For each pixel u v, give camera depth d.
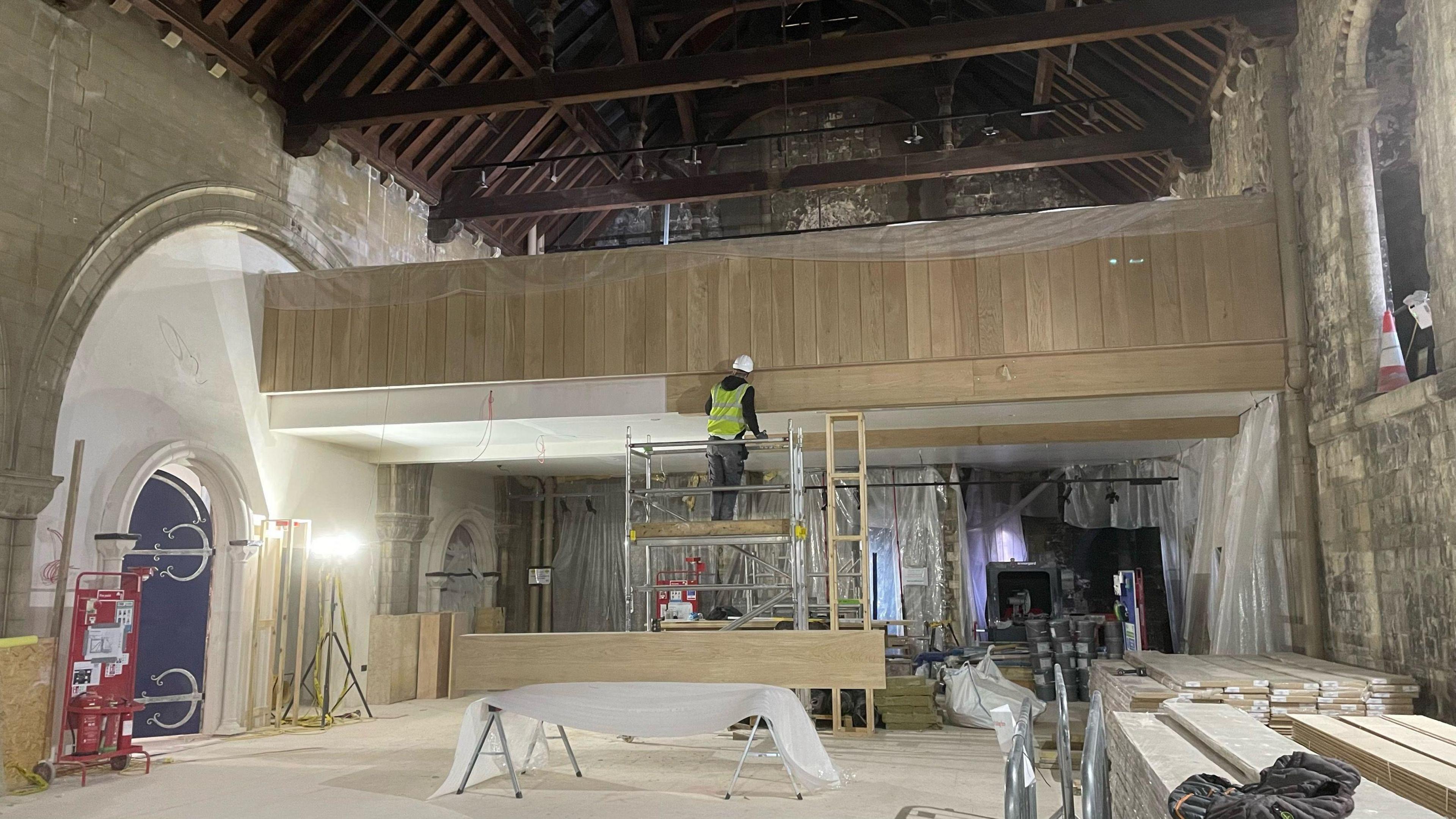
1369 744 4.18
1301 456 8.26
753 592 13.98
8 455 7.28
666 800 6.34
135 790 6.86
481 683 7.39
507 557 15.39
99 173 8.20
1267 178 8.92
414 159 12.90
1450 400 5.82
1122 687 6.83
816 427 10.23
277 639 10.08
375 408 10.00
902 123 14.22
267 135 10.32
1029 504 14.82
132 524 10.26
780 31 15.54
